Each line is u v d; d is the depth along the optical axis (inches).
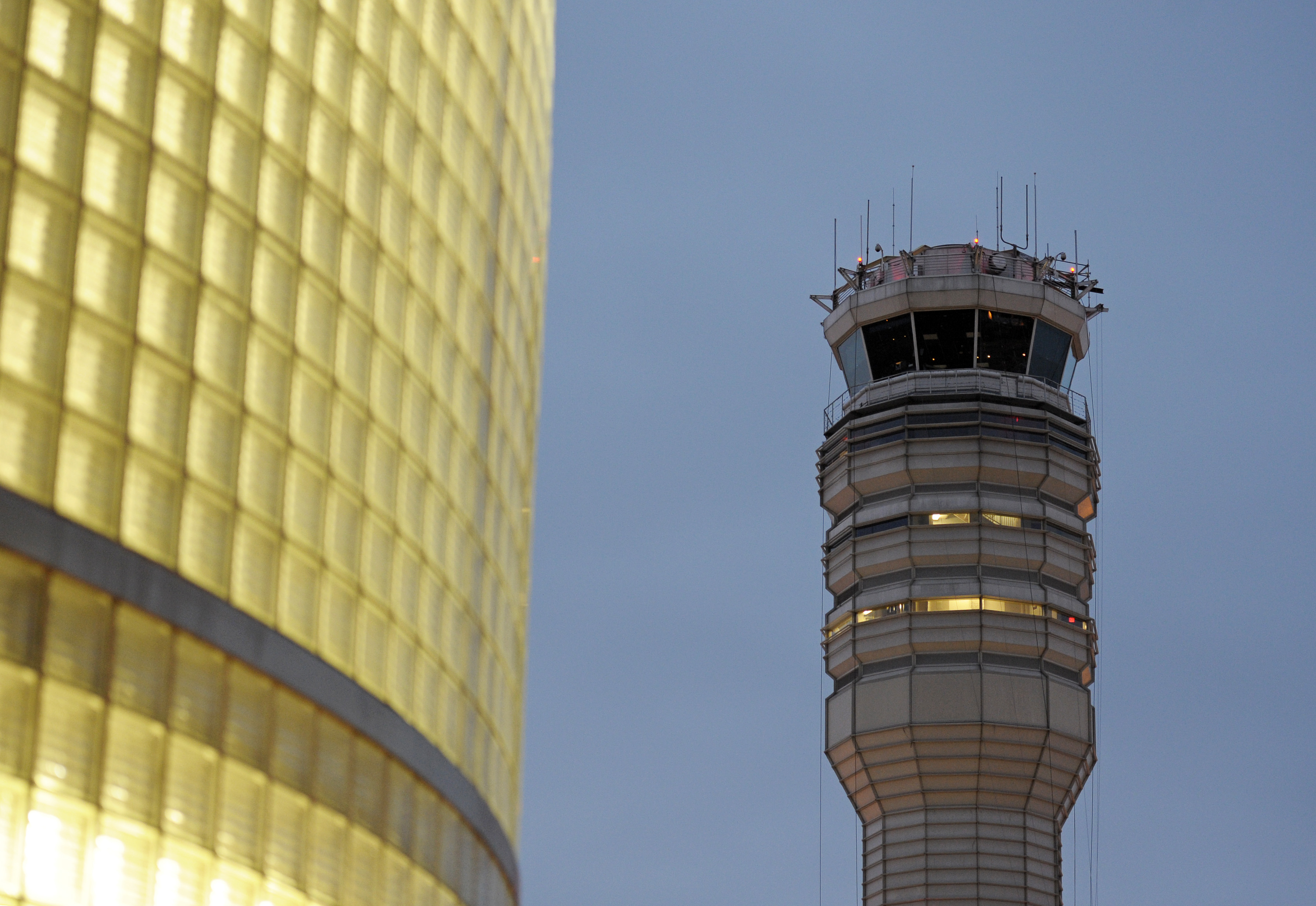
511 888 3213.6
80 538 2080.5
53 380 2089.1
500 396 3198.8
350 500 2578.7
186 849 2161.7
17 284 2062.0
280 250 2480.3
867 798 7780.5
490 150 3189.0
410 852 2647.6
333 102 2645.2
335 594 2513.5
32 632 2025.1
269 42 2512.3
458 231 3014.3
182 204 2305.6
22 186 2085.4
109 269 2183.8
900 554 7765.8
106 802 2066.9
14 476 2026.3
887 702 7588.6
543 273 3595.0
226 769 2245.3
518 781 3307.1
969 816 7509.8
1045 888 7475.4
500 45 3265.3
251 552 2349.9
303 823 2374.5
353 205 2664.9
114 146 2214.6
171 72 2316.7
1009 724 7445.9
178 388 2260.1
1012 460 7790.4
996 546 7691.9
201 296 2319.1
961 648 7628.0
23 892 1958.7
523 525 3373.5
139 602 2140.7
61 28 2165.4
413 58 2891.2
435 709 2783.0
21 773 1980.8
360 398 2632.9
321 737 2438.5
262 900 2273.6
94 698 2076.8
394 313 2753.4
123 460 2161.7
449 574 2883.9
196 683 2219.5
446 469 2901.1
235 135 2421.3
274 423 2426.2
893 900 7495.1
